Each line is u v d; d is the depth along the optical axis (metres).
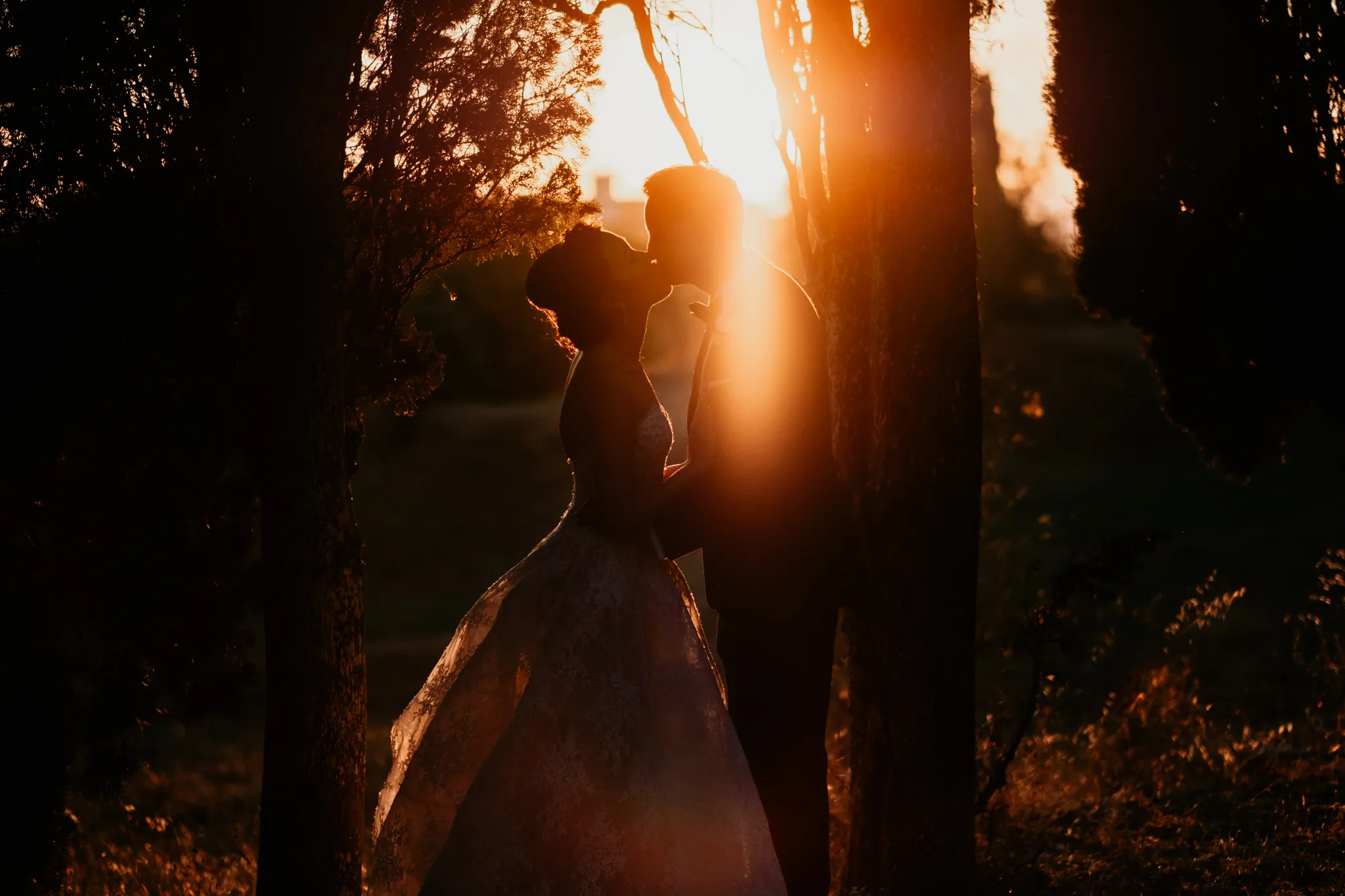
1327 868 4.47
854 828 4.04
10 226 3.31
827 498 3.41
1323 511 19.34
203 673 3.90
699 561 14.37
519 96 3.61
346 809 3.22
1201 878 4.46
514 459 23.28
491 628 3.34
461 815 3.10
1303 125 5.02
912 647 3.87
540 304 3.35
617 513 3.26
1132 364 25.73
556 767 3.11
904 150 3.78
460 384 25.06
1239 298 5.27
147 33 3.21
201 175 3.29
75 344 3.31
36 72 3.18
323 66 3.15
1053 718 7.43
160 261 3.29
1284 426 5.84
